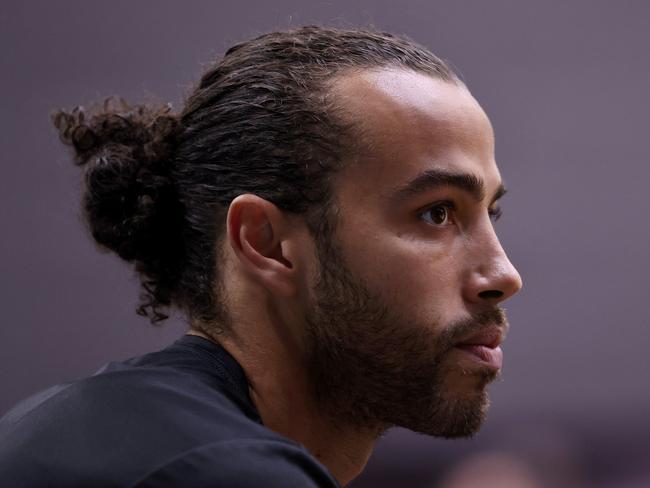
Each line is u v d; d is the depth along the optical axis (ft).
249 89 12.02
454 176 11.33
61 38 33.27
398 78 11.68
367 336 11.28
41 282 32.37
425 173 11.27
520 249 33.94
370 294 11.23
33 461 10.12
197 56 33.58
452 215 11.55
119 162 12.60
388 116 11.39
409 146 11.34
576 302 33.60
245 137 11.82
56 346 32.27
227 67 12.47
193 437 9.78
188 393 10.63
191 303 12.34
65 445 10.12
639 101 34.12
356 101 11.50
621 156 34.09
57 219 32.53
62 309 32.27
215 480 9.34
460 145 11.50
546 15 34.30
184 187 12.31
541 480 31.27
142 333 32.17
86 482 9.65
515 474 30.81
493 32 34.22
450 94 11.79
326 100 11.57
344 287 11.28
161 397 10.45
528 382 33.22
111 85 33.42
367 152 11.33
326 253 11.35
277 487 9.32
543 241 33.91
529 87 34.32
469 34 34.22
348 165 11.35
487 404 11.67
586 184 34.04
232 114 12.01
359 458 12.28
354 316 11.27
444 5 34.01
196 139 12.29
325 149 11.42
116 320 32.22
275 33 12.82
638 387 33.04
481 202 11.57
